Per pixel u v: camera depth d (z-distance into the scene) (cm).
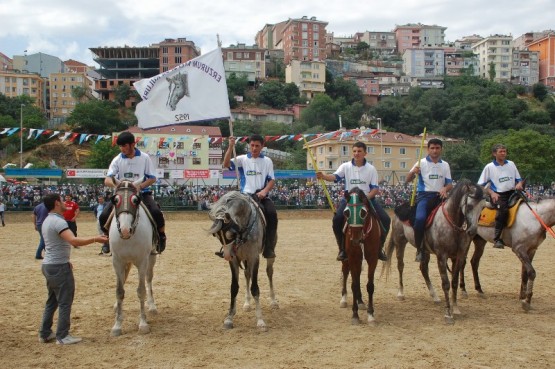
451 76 14038
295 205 4247
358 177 953
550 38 15438
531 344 744
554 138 7444
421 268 1020
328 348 728
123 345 752
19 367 664
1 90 11681
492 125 9369
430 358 680
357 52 16888
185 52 11156
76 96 10825
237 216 809
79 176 4256
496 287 1197
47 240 760
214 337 789
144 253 812
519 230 1011
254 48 13212
